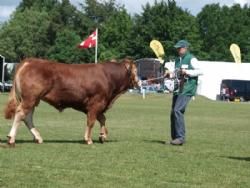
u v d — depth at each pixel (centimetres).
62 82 1538
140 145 1572
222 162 1295
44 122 2395
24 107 1495
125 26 11394
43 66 1517
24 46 12344
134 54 10981
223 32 12288
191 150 1502
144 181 1043
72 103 1567
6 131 1875
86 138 1568
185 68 1641
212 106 4806
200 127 2398
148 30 10775
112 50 11312
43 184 990
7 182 998
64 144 1540
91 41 5309
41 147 1455
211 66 7425
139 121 2642
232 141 1798
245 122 2798
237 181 1069
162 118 2891
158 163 1248
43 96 1523
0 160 1222
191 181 1058
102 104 1591
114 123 2475
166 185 1014
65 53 11888
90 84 1570
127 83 1655
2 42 12200
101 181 1030
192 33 10950
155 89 7281
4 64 7656
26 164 1180
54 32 12606
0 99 4766
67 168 1150
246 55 12038
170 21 10744
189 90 1633
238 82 7369
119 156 1335
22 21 12512
